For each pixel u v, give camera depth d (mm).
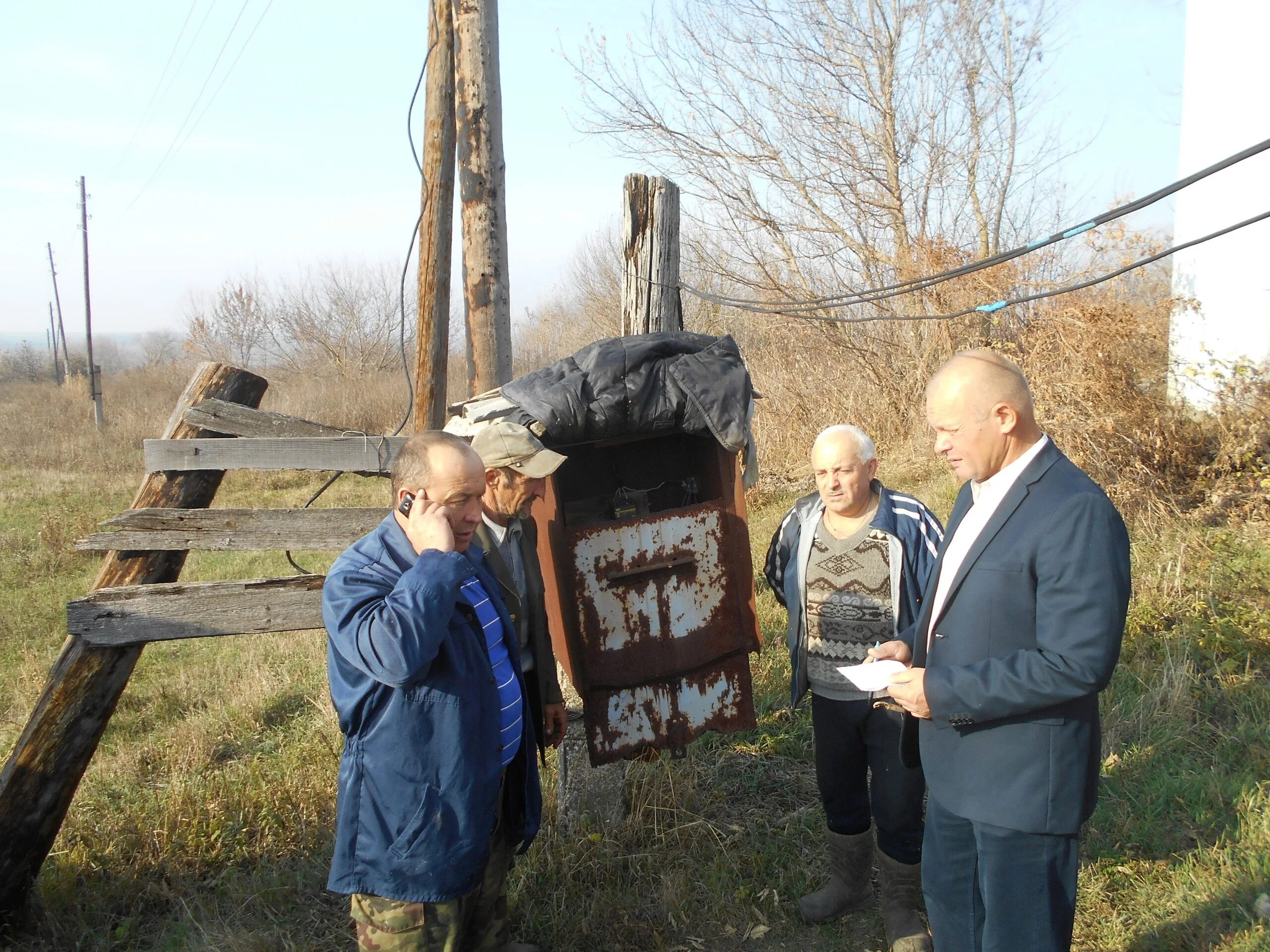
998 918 2262
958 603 2338
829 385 13578
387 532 2436
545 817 3949
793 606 3254
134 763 5051
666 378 3307
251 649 7293
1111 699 4645
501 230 5008
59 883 3611
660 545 3393
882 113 13812
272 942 3268
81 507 14445
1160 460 7812
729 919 3348
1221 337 9414
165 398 31938
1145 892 3238
